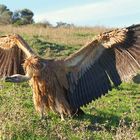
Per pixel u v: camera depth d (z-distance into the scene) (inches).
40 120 481.7
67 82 488.7
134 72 458.3
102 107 583.8
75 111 494.0
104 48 466.6
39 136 439.5
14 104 531.5
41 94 487.8
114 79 470.3
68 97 492.1
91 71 481.1
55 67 486.0
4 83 673.0
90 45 469.4
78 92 489.7
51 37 1284.4
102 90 479.5
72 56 482.3
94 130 478.9
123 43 457.4
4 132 429.7
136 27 451.8
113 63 467.5
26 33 1305.4
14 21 2493.8
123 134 433.7
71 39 1273.4
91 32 1514.5
